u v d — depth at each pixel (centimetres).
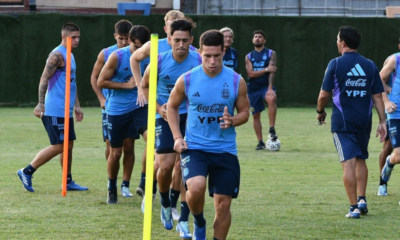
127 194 1426
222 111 925
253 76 2255
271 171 1777
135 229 1109
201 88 922
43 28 3781
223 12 4481
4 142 2366
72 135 1465
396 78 1366
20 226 1123
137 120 1330
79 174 1712
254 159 2016
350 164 1222
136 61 1198
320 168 1836
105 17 3794
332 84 1234
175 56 1115
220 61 914
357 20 3862
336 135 1234
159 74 1126
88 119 3194
